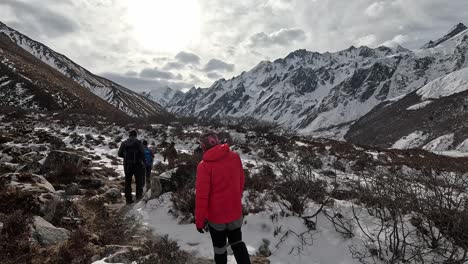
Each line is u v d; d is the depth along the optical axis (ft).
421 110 517.14
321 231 19.72
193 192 26.14
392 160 66.44
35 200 21.34
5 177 24.70
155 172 47.60
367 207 21.35
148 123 117.19
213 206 14.14
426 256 16.60
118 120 125.59
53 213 21.86
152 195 29.19
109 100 531.91
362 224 19.76
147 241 20.11
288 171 25.34
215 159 14.03
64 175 34.47
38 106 195.11
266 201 23.76
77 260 16.85
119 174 45.24
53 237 18.74
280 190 23.99
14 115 123.75
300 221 20.61
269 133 87.45
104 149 72.08
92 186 33.32
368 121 641.40
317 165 55.31
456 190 18.48
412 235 18.03
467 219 16.33
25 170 35.04
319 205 22.30
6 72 219.61
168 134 93.81
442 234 17.28
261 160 60.08
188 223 23.68
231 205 14.20
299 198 22.75
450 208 17.42
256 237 19.76
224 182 14.08
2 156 41.11
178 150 72.74
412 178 19.86
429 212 18.17
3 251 16.69
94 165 48.49
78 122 113.91
